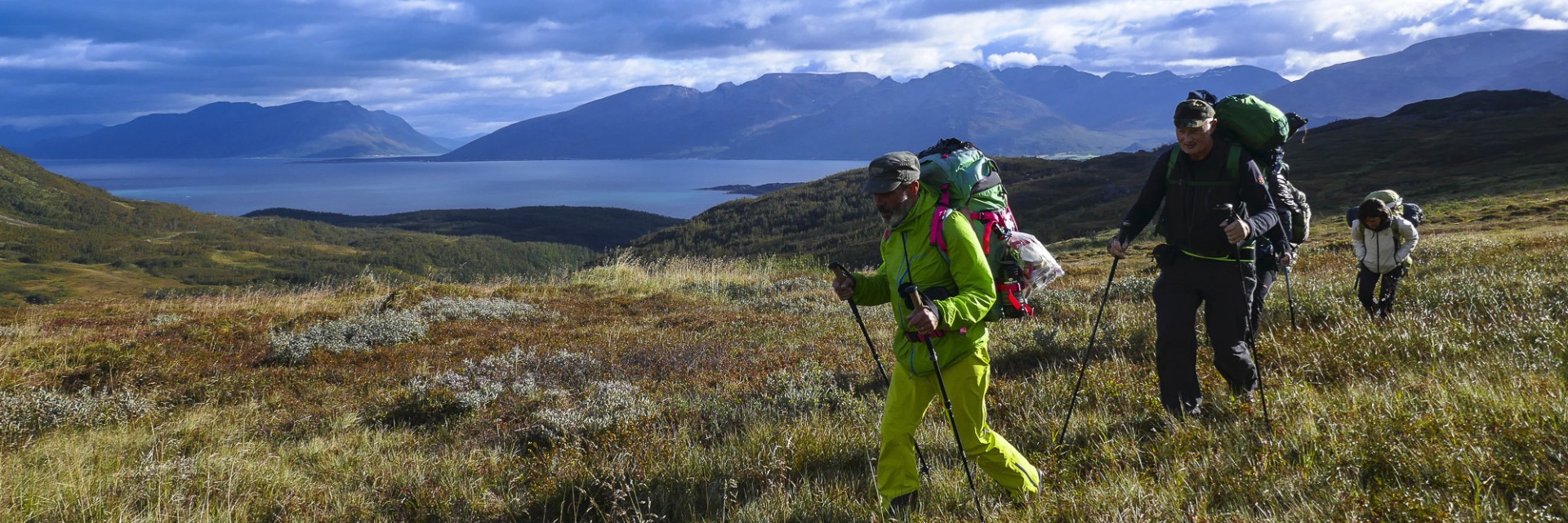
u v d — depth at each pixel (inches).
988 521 147.6
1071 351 308.8
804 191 7465.6
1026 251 148.3
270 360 439.2
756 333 483.5
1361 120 5792.3
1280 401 183.9
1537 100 5664.4
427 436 281.7
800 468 198.2
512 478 216.2
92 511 194.1
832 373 318.0
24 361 420.8
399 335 488.1
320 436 285.3
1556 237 698.8
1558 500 117.5
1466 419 152.5
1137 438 187.0
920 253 144.1
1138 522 133.0
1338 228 1487.5
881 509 156.8
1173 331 191.9
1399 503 122.3
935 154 154.3
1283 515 128.8
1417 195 2234.3
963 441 154.6
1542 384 168.6
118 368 407.5
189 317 621.3
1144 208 199.3
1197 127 178.7
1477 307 290.2
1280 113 188.5
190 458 242.2
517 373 370.3
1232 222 167.8
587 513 188.4
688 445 224.7
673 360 391.2
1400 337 235.6
